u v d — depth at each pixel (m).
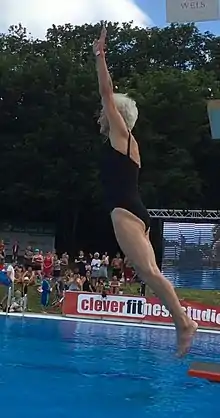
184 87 35.56
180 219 25.31
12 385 9.19
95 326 16.56
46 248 33.97
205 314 16.81
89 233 40.03
